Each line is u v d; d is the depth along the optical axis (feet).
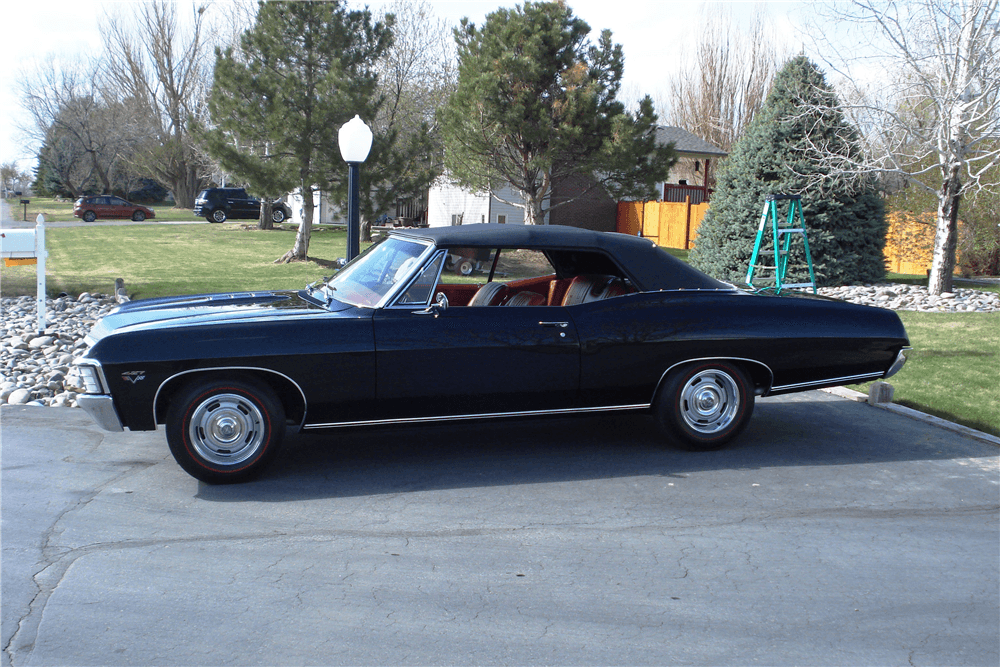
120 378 14.87
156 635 10.23
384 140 60.85
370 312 16.28
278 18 57.77
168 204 220.84
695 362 17.80
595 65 59.47
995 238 65.16
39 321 32.27
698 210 87.10
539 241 17.54
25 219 135.95
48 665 9.50
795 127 51.67
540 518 14.35
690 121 152.66
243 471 15.71
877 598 11.62
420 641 10.19
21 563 12.23
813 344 18.19
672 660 9.87
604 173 61.82
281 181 56.80
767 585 11.94
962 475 17.17
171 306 17.67
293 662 9.67
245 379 15.57
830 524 14.35
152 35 165.07
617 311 17.43
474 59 58.80
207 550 12.80
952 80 45.52
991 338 33.81
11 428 19.75
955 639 10.54
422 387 16.30
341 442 18.92
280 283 49.85
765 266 51.39
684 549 13.15
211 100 58.49
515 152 62.64
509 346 16.58
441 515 14.42
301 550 12.85
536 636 10.37
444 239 16.90
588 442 19.16
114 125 182.60
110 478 16.16
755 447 18.93
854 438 19.89
